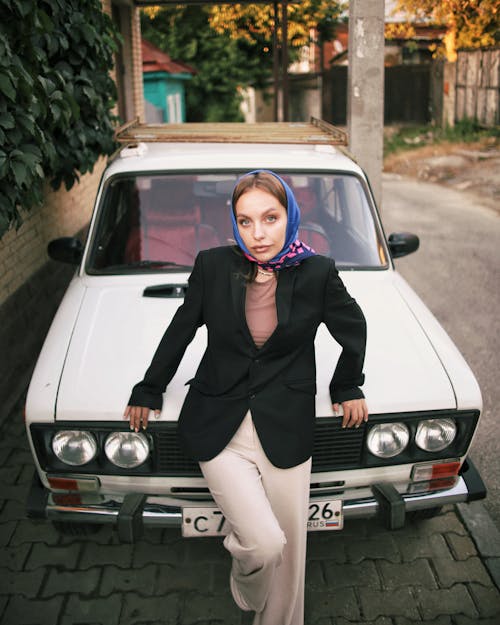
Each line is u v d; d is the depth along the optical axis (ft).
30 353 16.22
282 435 7.38
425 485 9.22
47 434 8.53
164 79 67.31
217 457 7.47
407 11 54.34
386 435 8.73
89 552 10.64
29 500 9.04
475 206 37.35
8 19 12.13
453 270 24.68
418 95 64.59
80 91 16.20
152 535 11.03
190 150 13.39
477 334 18.69
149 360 9.29
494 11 49.49
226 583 10.03
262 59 74.38
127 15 38.27
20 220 13.21
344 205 12.42
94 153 18.07
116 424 8.43
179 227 12.09
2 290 15.16
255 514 7.18
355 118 21.61
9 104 11.93
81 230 23.40
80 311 10.64
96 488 8.84
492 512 11.55
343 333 7.49
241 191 6.65
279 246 6.83
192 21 72.33
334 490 9.05
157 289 10.96
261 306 7.25
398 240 12.98
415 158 52.95
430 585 10.03
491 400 15.15
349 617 9.47
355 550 10.72
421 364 9.30
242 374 7.30
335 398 8.23
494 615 9.52
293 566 7.99
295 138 14.32
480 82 57.16
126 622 9.36
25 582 10.03
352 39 21.03
